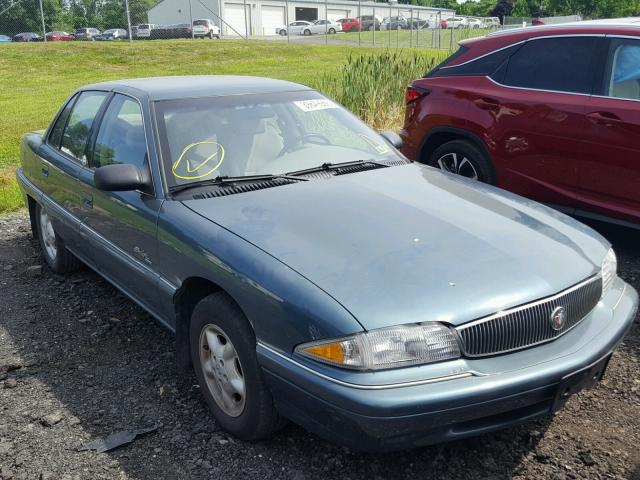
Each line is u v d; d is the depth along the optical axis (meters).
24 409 3.42
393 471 2.89
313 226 3.08
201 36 44.28
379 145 4.35
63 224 4.73
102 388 3.61
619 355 3.84
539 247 3.05
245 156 3.78
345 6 63.03
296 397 2.62
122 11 52.12
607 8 47.62
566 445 3.06
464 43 6.33
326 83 12.20
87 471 2.92
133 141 3.88
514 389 2.54
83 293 4.93
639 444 3.06
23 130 12.10
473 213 3.33
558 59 5.45
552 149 5.38
